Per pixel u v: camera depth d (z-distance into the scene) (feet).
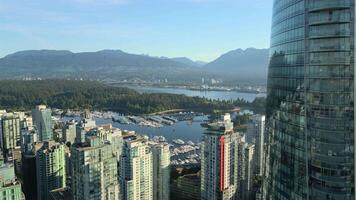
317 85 340.80
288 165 384.88
